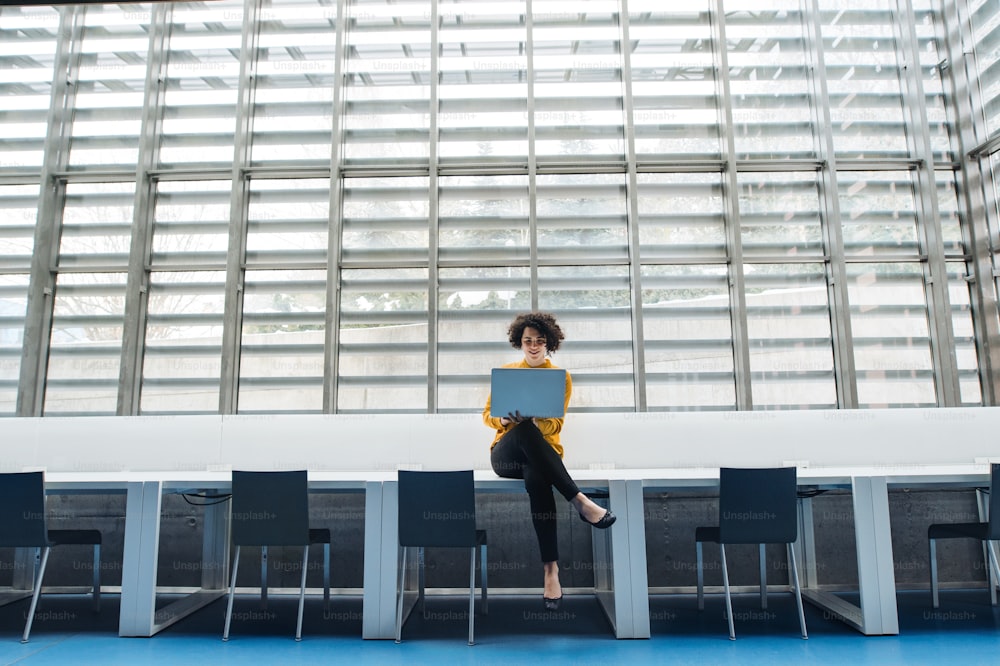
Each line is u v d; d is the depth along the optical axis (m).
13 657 2.79
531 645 2.93
